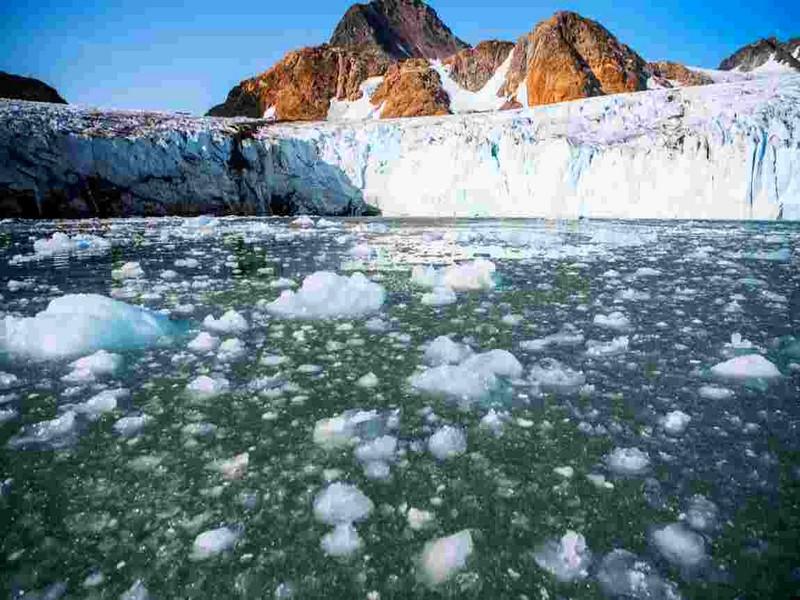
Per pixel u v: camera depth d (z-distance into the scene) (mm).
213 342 3217
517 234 10797
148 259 7137
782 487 1697
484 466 1835
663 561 1366
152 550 1422
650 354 3055
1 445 1980
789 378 2652
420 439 2031
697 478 1753
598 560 1371
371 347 3203
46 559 1387
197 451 1941
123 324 3336
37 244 8094
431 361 2943
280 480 1751
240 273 6031
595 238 10297
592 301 4508
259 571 1341
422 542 1449
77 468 1822
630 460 1849
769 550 1405
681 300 4547
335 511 1568
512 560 1373
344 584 1297
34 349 3064
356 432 2074
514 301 4512
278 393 2475
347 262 6910
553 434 2070
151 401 2383
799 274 5945
